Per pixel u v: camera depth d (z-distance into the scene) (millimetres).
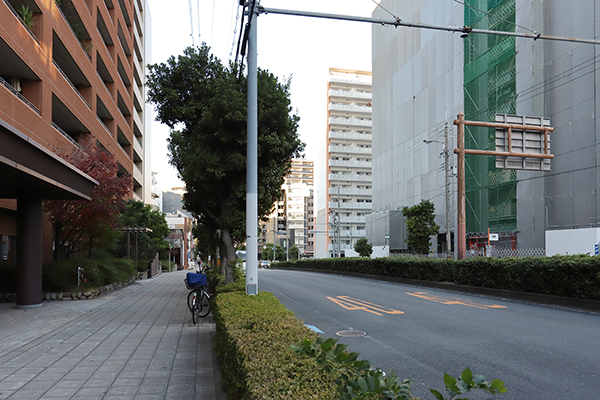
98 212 17016
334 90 83812
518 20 30297
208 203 13031
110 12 31078
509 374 5312
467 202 34969
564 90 26750
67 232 18922
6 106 14023
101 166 17047
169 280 28734
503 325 8695
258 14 8031
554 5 27875
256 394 2549
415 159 44312
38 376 5523
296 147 12422
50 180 11336
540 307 11469
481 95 34250
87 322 10117
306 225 113438
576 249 17984
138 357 6582
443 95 39719
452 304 12273
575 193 25422
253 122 8188
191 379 5387
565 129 26469
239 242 12727
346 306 12047
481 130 33531
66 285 15656
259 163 11492
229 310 5801
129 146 38094
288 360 3219
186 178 11781
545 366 5633
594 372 5320
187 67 12281
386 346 6980
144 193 49312
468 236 34375
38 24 17172
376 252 42938
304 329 4516
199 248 35281
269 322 4824
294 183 115375
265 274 32688
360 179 81750
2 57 15031
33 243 12953
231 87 11125
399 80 48719
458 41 37438
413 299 13625
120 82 33000
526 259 13469
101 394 4789
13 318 10789
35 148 9852
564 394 4566
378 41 55344
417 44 44844
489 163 32625
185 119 12570
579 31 25812
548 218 27359
